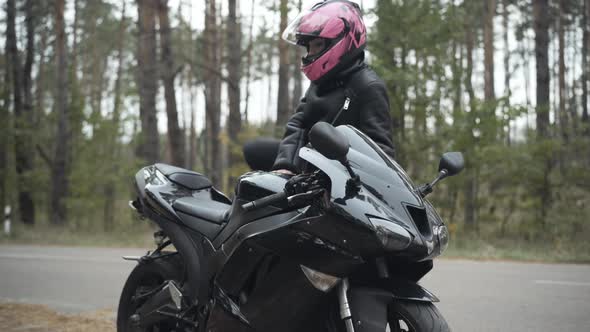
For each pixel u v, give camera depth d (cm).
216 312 360
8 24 2497
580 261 1088
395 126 1483
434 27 1441
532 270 912
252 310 341
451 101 1488
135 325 416
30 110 2497
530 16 3556
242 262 349
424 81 1416
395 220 304
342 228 303
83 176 2294
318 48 389
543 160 1434
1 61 2888
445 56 1490
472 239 1393
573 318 584
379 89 384
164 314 400
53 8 2597
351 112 388
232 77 2130
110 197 2503
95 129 2423
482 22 2977
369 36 1480
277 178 347
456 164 350
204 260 377
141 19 2027
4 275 902
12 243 1530
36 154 2866
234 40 2159
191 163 3712
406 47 1466
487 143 1441
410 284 316
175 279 413
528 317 589
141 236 1565
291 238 321
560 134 1454
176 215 404
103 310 627
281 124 1942
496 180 1482
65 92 2259
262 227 337
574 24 3447
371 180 318
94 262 1047
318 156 322
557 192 1436
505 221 1509
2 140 2312
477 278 825
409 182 334
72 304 680
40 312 608
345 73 388
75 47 3588
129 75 3850
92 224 2417
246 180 355
